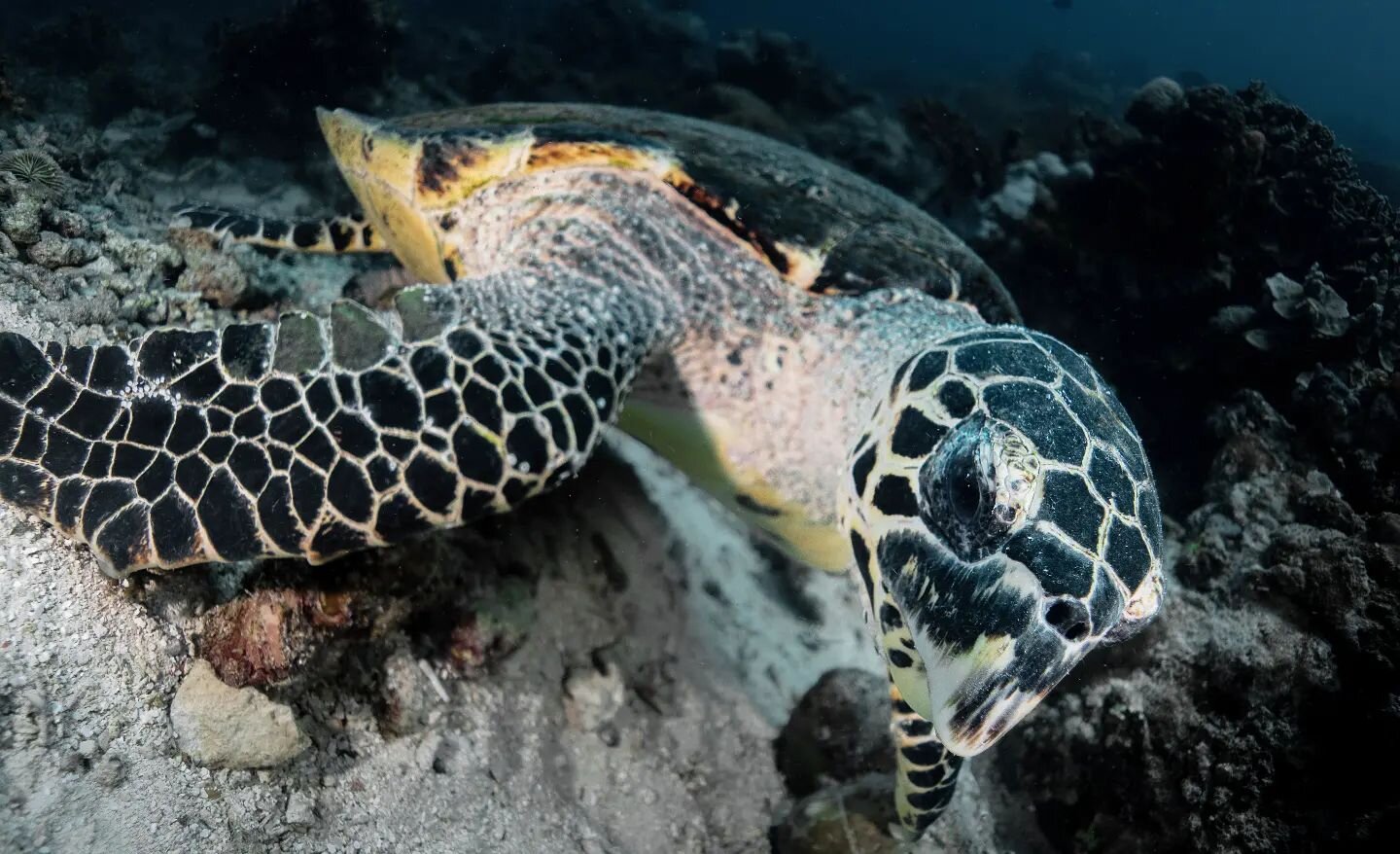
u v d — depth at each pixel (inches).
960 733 13.6
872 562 16.7
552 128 21.3
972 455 14.6
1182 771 20.3
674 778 20.8
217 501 13.8
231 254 22.9
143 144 39.9
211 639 14.4
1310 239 31.6
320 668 15.7
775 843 20.8
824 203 21.4
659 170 20.3
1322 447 25.3
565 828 17.6
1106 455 15.3
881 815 20.6
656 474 25.6
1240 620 21.2
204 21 69.4
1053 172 47.6
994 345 17.0
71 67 47.4
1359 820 18.2
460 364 15.4
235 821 13.4
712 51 81.3
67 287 17.8
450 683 17.8
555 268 19.0
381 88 47.9
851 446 18.5
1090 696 22.3
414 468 14.5
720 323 19.8
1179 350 31.1
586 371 16.6
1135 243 32.9
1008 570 13.9
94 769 12.4
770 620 24.8
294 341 14.9
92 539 13.3
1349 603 20.0
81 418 13.9
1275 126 33.6
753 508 20.9
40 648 12.7
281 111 42.9
